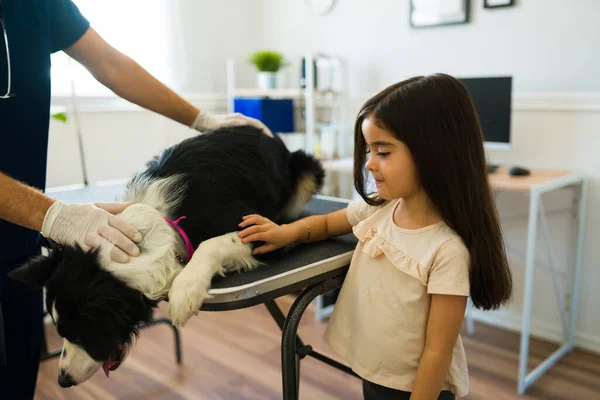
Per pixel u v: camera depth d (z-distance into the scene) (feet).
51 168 8.57
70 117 8.72
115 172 9.48
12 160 3.68
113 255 2.91
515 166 7.64
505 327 8.48
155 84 4.61
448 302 3.02
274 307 4.74
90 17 8.96
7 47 3.36
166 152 4.30
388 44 9.53
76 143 8.84
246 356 7.68
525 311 6.48
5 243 3.65
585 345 7.77
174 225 3.49
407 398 3.34
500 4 7.89
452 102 3.01
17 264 3.76
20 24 3.55
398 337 3.23
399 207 3.43
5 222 3.60
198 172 3.94
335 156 10.03
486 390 6.65
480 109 7.54
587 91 7.26
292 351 3.27
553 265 7.83
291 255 3.72
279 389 6.82
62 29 3.97
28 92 3.67
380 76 9.77
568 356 7.55
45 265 2.96
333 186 10.61
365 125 3.12
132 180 4.07
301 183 5.13
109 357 2.95
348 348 3.52
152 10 9.78
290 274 3.28
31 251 3.87
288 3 11.19
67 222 3.09
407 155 3.00
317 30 10.74
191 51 10.52
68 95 8.68
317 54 10.36
